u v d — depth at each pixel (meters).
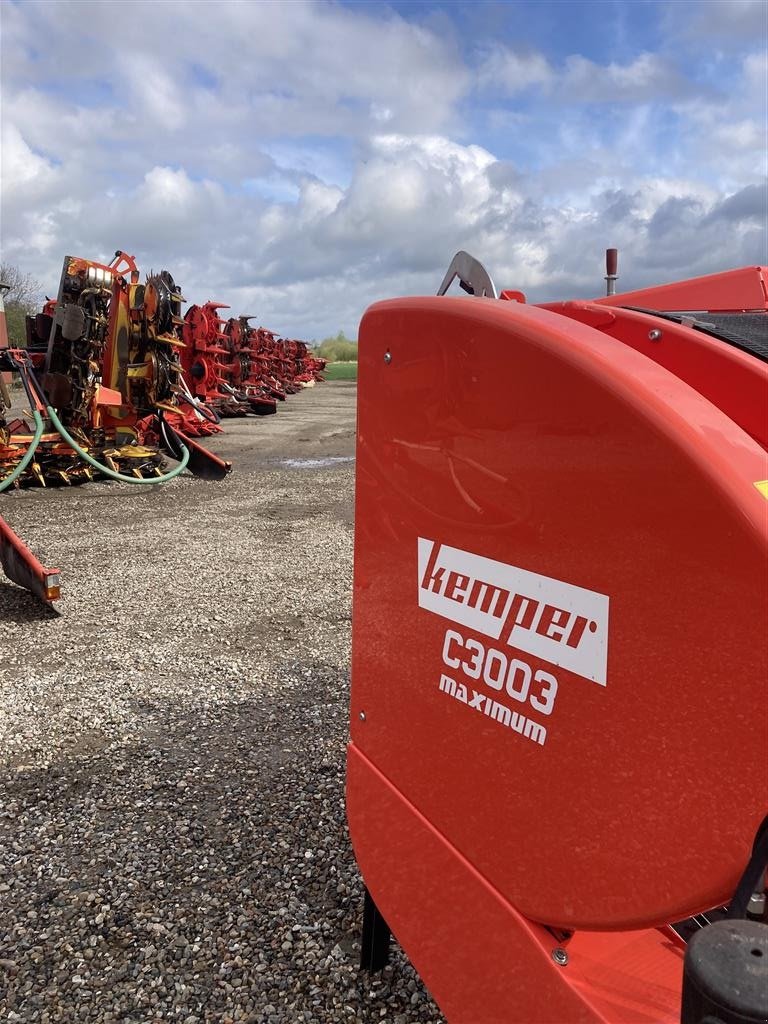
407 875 1.66
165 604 5.36
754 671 0.92
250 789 3.04
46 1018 1.98
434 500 1.48
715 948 0.83
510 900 1.37
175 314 10.45
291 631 4.83
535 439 1.22
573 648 1.19
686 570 0.99
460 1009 1.51
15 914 2.35
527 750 1.30
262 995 2.04
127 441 11.14
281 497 9.74
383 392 1.60
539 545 1.23
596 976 1.26
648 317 1.34
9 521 8.21
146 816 2.86
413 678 1.59
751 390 1.17
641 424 1.03
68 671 4.19
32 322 11.60
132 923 2.31
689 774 1.02
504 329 1.25
